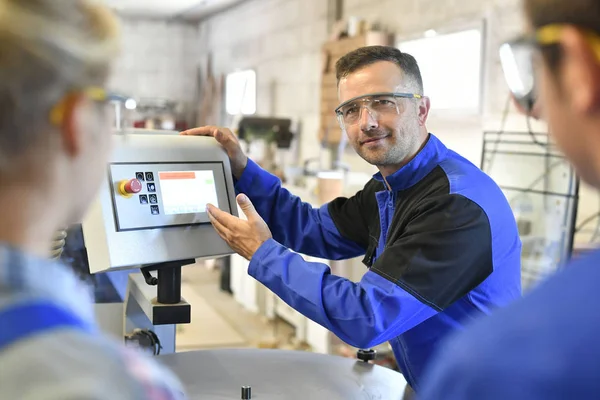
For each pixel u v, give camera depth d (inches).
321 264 57.5
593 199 103.7
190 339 167.5
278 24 242.7
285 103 236.4
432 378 23.0
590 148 22.0
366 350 62.0
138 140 56.5
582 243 105.0
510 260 59.3
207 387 52.8
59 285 21.0
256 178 71.1
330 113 182.2
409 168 62.6
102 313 68.6
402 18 157.9
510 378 20.1
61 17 21.0
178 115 344.2
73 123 21.8
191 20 345.4
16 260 20.3
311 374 57.1
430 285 54.1
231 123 282.4
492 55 126.4
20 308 19.3
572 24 20.8
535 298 21.6
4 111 20.4
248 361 59.6
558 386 19.3
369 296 53.8
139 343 61.7
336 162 168.6
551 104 22.6
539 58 22.5
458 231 54.8
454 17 138.1
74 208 23.8
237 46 290.8
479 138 131.1
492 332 21.5
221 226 58.8
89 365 19.3
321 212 76.5
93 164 23.5
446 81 142.5
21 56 20.0
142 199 54.9
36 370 18.4
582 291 20.6
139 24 343.9
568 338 19.8
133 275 63.8
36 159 21.5
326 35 201.9
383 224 66.9
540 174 112.8
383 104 62.1
